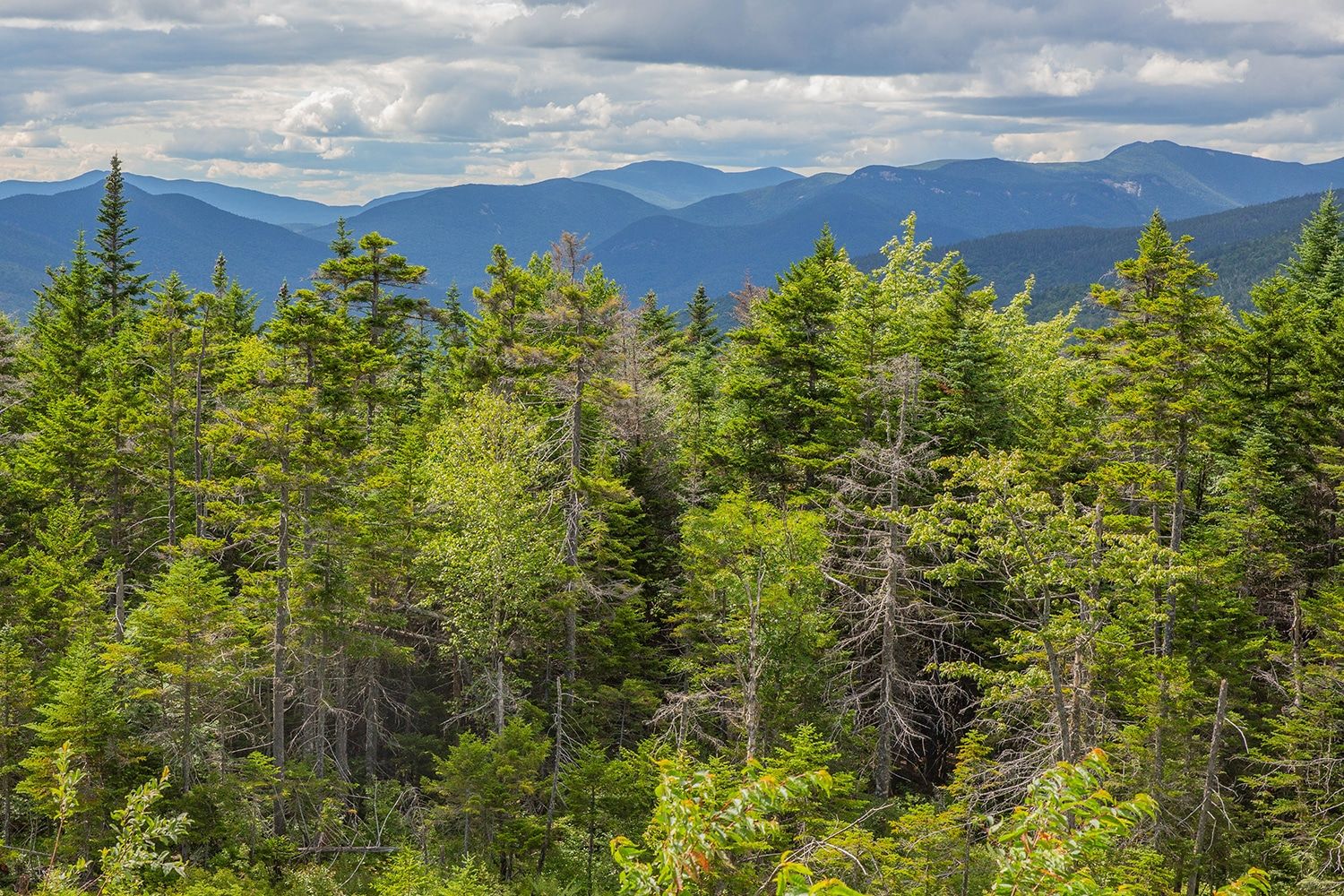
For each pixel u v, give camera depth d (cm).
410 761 3534
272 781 2734
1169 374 3058
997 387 3584
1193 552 2986
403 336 5691
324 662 3138
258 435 2853
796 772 2170
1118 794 2403
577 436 3412
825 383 3638
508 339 4431
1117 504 3306
